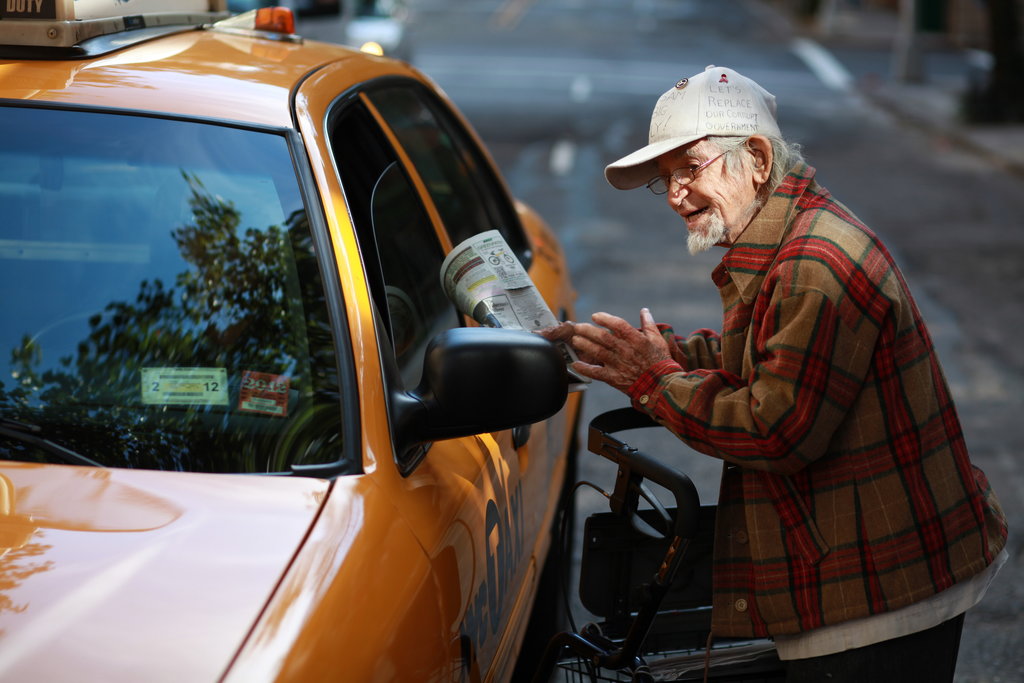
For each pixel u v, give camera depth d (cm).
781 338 205
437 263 289
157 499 175
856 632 214
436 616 183
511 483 255
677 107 224
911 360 214
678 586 259
